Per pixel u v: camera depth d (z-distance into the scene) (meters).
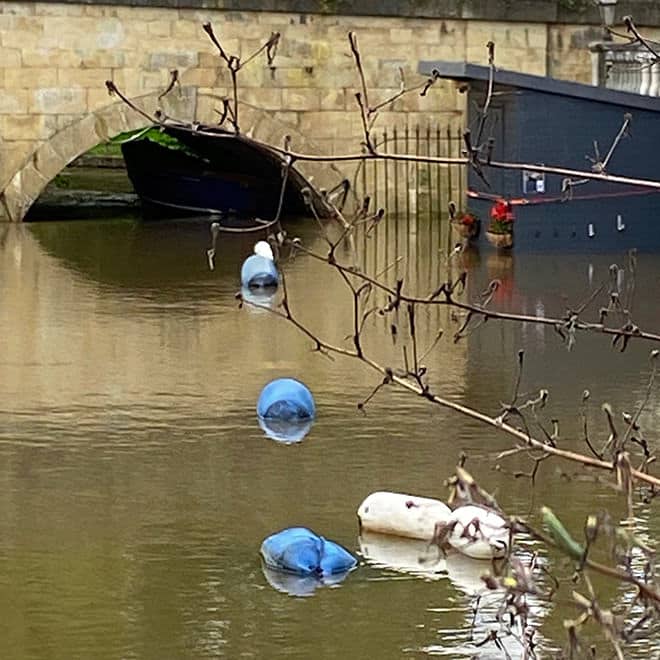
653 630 7.97
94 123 31.55
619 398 15.28
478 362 17.14
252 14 32.34
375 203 33.53
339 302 21.45
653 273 24.12
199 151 37.81
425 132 33.66
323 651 9.26
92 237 30.08
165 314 20.52
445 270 24.48
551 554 10.53
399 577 10.34
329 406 15.09
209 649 9.30
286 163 7.74
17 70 31.11
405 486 12.30
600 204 26.92
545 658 8.96
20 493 12.21
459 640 9.34
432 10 33.38
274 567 10.55
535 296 21.72
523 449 7.38
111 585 10.25
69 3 31.16
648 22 34.25
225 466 12.97
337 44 33.06
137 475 12.72
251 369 16.81
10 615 9.78
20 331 19.16
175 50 31.92
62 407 15.02
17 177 31.42
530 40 34.06
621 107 26.69
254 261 23.05
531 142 26.50
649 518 11.28
